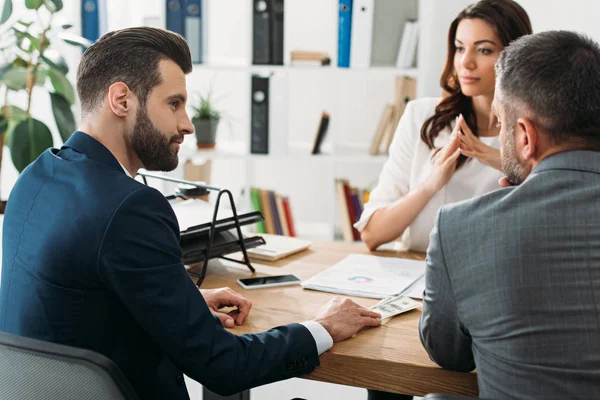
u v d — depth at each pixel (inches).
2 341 41.0
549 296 40.6
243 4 154.7
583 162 42.1
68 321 45.6
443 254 44.9
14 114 127.3
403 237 86.2
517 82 43.9
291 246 78.7
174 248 46.5
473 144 78.8
